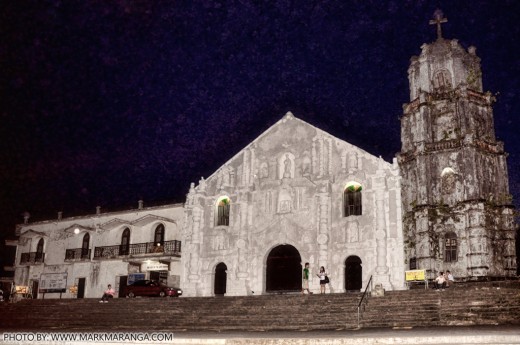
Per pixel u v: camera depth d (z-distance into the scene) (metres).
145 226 48.19
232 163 42.78
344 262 36.94
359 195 37.88
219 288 40.84
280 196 39.94
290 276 38.38
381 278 34.94
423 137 44.41
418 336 18.50
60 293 49.72
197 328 27.75
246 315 28.67
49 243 52.59
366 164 37.91
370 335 19.97
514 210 42.22
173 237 46.53
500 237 41.50
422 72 46.75
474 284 30.92
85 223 51.00
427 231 41.28
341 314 26.45
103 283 48.47
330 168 39.06
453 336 18.09
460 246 40.75
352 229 37.03
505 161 43.84
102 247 49.22
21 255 53.94
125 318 31.20
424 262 40.72
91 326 31.06
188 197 43.59
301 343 19.36
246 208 40.72
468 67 46.22
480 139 43.38
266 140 41.91
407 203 44.69
